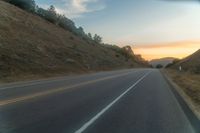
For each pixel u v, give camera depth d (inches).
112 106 529.7
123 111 481.4
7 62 1298.0
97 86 931.3
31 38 1926.7
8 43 1528.1
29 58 1526.8
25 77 1232.2
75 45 2760.8
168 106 550.9
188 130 360.5
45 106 502.0
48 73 1489.9
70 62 2052.2
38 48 1813.5
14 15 2308.1
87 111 470.6
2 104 505.7
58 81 1107.9
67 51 2313.0
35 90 748.0
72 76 1512.1
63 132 332.5
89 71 2160.4
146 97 684.7
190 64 3363.7
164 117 440.1
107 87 909.8
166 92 816.3
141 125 379.6
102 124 378.6
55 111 459.8
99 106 524.7
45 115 425.1
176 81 1366.9
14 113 432.1
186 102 608.4
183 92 839.1
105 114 449.7
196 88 960.9
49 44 2117.4
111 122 392.5
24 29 2055.9
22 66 1366.9
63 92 723.4
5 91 717.3
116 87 920.9
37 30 2295.8
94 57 2979.8
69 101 572.4
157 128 365.7
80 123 380.5
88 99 612.1
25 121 382.3
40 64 1562.5
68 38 2977.4
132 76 1700.3
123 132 339.3
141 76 1738.4
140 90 853.2
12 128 345.1
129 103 575.8
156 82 1235.9
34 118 402.0
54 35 2561.5
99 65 2775.6
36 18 2891.2
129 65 4921.3
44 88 807.1
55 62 1802.4
